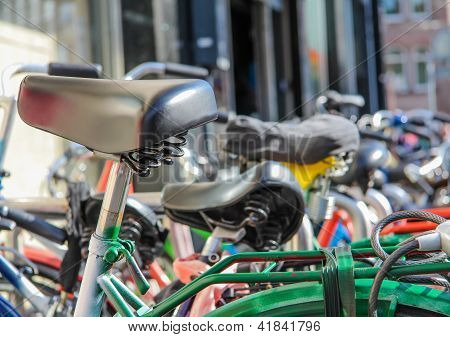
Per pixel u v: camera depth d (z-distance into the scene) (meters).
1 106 2.78
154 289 2.83
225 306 1.85
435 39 13.61
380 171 4.63
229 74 8.05
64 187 4.01
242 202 2.48
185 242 2.98
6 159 4.99
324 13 12.55
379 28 14.27
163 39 6.80
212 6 7.14
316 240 3.13
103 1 6.36
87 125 1.69
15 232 2.96
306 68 11.43
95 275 1.89
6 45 5.31
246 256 1.88
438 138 6.15
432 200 5.41
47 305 2.71
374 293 1.73
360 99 4.15
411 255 1.99
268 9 10.67
